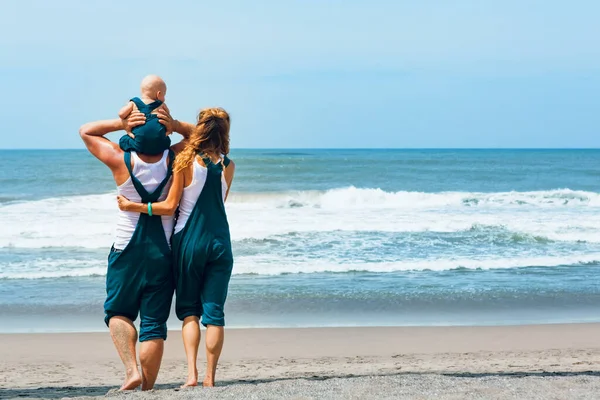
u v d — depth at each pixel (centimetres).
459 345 783
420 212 2114
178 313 424
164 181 408
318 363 689
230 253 418
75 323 891
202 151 409
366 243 1516
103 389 543
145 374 415
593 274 1230
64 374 641
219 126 412
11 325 878
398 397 372
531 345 785
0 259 1342
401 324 895
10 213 1997
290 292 1067
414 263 1288
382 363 686
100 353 741
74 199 2364
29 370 659
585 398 373
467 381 414
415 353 742
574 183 3997
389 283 1140
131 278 409
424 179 4225
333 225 1738
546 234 1614
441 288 1106
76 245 1507
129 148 407
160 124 407
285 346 774
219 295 414
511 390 389
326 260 1322
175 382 590
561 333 848
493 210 2200
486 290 1095
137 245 405
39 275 1183
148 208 401
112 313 416
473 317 934
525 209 2244
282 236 1583
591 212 2145
